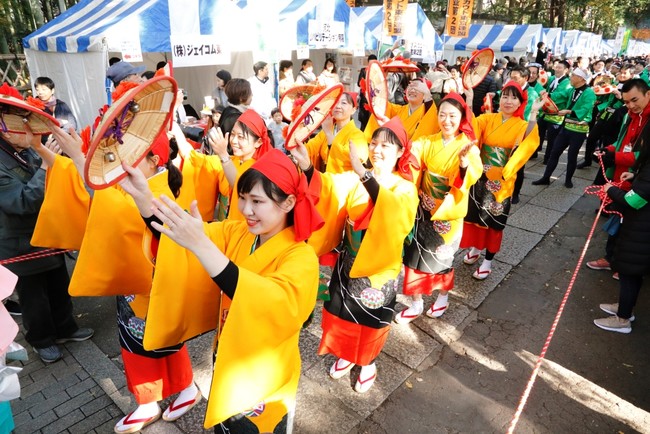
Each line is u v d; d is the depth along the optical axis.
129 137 1.39
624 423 2.68
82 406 2.67
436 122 3.89
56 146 2.37
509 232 5.36
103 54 6.20
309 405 2.72
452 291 4.08
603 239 5.24
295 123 2.00
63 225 2.45
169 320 1.72
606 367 3.17
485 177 4.07
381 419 2.66
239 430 1.73
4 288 1.36
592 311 3.84
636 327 3.63
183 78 10.05
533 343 3.41
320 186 2.18
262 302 1.39
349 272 2.59
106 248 1.96
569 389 2.95
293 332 1.51
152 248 1.77
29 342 3.00
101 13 7.24
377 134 2.46
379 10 12.40
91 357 3.11
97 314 3.66
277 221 1.55
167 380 2.40
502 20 30.41
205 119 6.51
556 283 4.30
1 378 1.49
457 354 3.25
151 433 2.47
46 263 2.84
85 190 2.45
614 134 6.87
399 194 2.46
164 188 1.99
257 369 1.49
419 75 5.95
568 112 6.70
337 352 2.78
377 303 2.59
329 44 8.27
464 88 4.02
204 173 3.30
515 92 3.88
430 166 3.24
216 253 1.35
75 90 6.96
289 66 7.38
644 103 3.64
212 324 1.87
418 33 10.35
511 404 2.81
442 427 2.62
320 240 2.59
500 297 4.04
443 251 3.36
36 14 11.30
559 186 7.08
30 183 2.54
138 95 1.29
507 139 3.91
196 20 6.23
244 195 1.51
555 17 29.70
